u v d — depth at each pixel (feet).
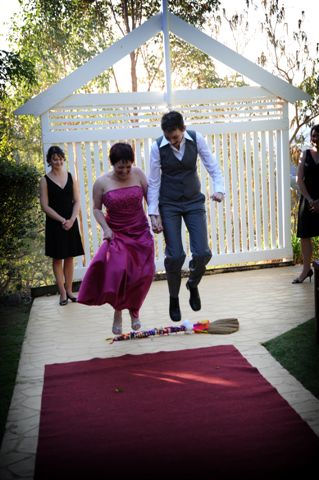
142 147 21.63
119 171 12.69
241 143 22.52
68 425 9.40
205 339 13.97
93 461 8.13
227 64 21.65
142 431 9.00
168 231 13.12
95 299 13.06
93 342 14.38
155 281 22.08
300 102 27.45
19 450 8.71
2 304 19.99
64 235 18.35
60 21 37.11
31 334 15.52
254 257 23.21
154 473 7.70
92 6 37.27
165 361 12.40
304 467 7.62
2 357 13.55
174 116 12.32
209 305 17.44
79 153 21.20
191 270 13.24
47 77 37.01
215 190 13.21
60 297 18.92
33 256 27.76
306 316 15.48
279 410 9.47
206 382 10.97
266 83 22.02
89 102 20.84
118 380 11.43
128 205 13.08
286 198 23.13
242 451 8.15
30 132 33.63
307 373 11.16
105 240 13.20
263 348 12.98
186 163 12.96
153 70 37.52
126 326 15.69
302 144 27.55
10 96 33.09
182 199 13.15
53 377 11.82
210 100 21.71
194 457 8.05
